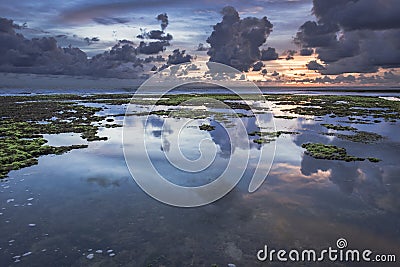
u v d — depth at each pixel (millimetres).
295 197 11328
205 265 7402
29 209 10375
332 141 20781
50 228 9133
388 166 14859
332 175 13688
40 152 17547
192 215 9969
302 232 8828
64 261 7547
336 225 9188
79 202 10977
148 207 10570
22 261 7531
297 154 17281
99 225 9320
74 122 30156
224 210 10312
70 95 85688
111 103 55656
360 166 14898
